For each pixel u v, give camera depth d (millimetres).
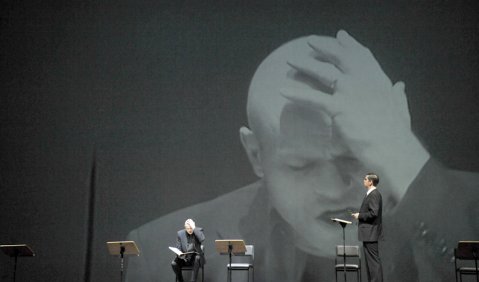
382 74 9117
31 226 8922
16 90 9305
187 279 8672
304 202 8828
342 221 7246
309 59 9219
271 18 9367
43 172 9086
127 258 8805
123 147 9117
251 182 8961
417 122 8969
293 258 8695
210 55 9320
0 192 9016
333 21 9305
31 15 9469
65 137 9172
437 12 9219
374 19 9273
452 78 9055
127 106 9234
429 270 8547
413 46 9164
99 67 9344
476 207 8695
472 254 7305
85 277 8773
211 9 9422
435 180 8797
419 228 8664
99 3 9453
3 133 9195
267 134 9055
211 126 9133
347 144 8930
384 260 8594
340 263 8578
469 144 8875
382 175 8828
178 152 9086
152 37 9391
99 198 8984
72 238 8883
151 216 8922
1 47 9391
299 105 9086
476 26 9133
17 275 8789
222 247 7391
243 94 9195
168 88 9258
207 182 8984
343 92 9086
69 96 9281
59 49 9391
